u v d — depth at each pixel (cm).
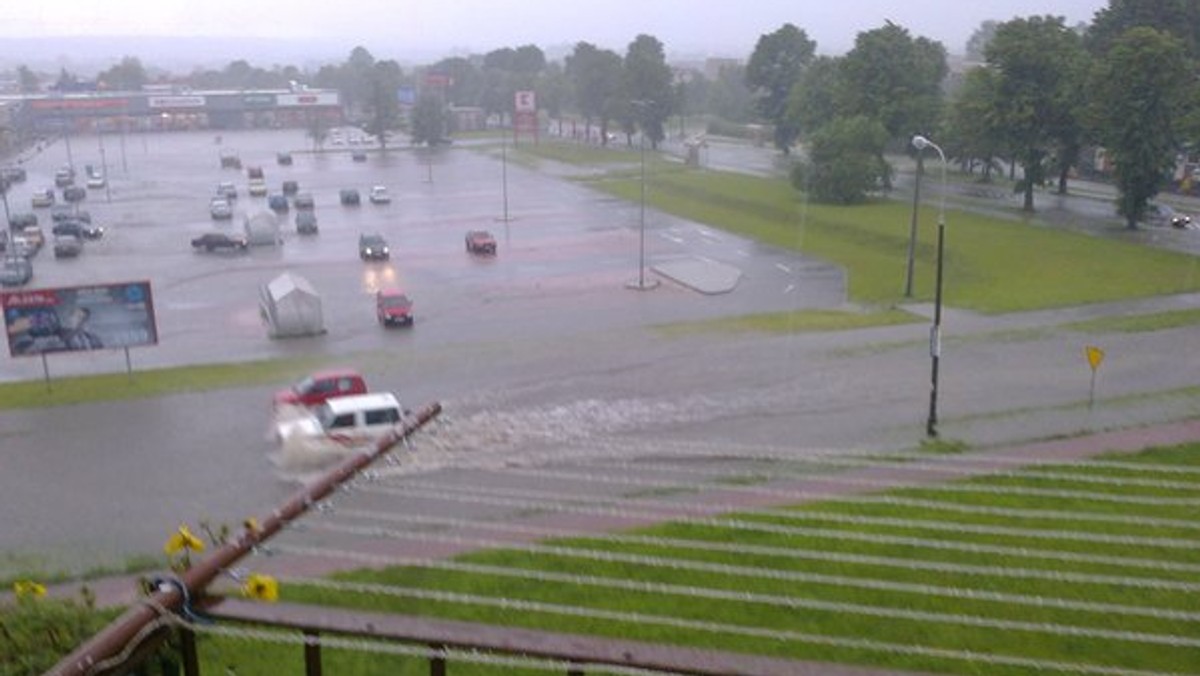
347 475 599
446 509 1519
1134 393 2172
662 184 6362
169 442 1941
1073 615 1156
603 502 1551
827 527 1423
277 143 10938
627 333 2797
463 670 1005
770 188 5822
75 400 2198
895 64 5716
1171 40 4209
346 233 4834
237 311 3225
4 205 5847
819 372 2358
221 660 991
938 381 2231
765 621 1159
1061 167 5131
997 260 3706
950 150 5847
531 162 8094
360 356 2586
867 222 4584
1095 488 1593
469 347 2669
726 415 2041
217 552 486
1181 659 1067
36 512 1628
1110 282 3300
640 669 423
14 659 686
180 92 15075
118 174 7794
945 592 1212
